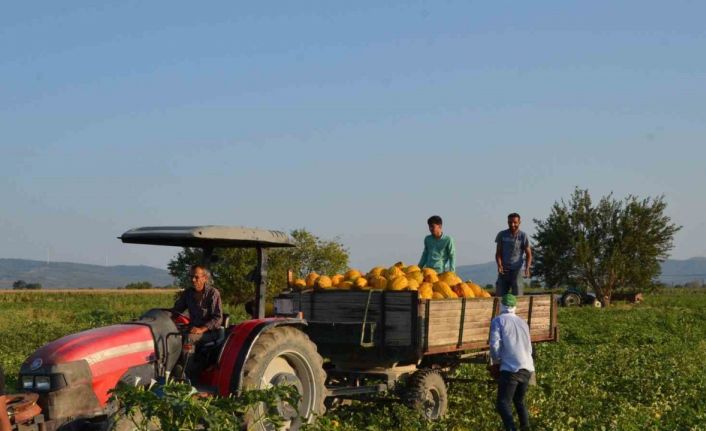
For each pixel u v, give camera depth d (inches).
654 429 392.5
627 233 2223.2
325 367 433.4
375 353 404.5
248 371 328.5
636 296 2197.3
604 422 395.2
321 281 441.7
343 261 1108.5
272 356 339.9
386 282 419.8
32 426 269.0
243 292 1109.7
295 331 357.1
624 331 1041.5
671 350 784.9
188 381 321.7
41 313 1376.7
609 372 594.6
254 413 313.7
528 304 468.4
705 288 4623.5
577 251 2196.1
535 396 452.1
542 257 2306.8
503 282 521.0
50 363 283.4
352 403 423.2
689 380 571.8
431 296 414.6
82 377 286.4
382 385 396.5
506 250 518.9
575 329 1045.8
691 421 414.6
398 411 382.9
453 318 411.2
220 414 239.3
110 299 2220.7
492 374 391.5
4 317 1254.3
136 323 321.7
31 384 282.7
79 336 305.1
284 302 442.3
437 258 509.7
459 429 370.3
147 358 313.0
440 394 411.8
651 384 525.3
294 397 259.0
